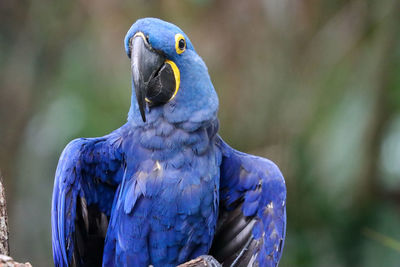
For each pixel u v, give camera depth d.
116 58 14.58
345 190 13.80
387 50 13.83
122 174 8.56
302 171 13.80
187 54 8.14
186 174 8.11
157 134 8.11
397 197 14.19
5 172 15.77
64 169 8.15
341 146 13.64
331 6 14.01
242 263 8.80
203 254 8.47
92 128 14.82
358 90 13.74
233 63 13.56
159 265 8.34
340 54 13.92
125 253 8.29
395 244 11.16
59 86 15.47
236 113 13.61
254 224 8.77
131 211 8.15
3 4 15.28
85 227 8.69
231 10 13.52
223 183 8.79
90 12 14.65
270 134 13.70
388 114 13.70
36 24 15.39
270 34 13.56
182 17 13.71
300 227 14.17
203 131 8.19
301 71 13.76
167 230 8.18
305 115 13.71
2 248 7.23
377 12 13.95
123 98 14.65
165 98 8.05
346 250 13.98
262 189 8.59
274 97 13.61
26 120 15.74
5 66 15.59
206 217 8.29
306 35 13.77
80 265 8.71
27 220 16.02
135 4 14.12
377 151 13.75
